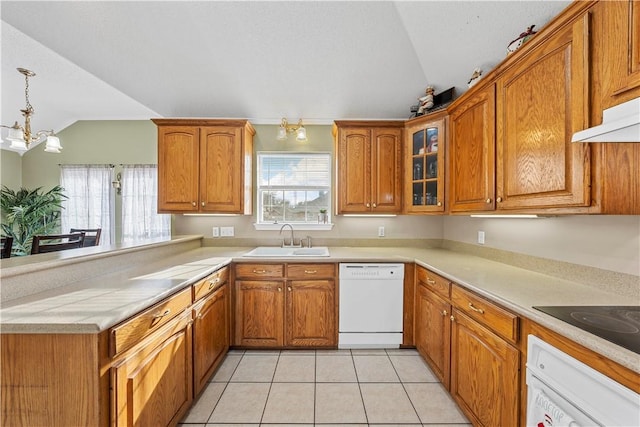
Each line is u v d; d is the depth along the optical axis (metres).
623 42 0.93
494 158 1.67
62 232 3.92
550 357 1.00
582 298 1.27
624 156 1.03
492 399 1.36
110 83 2.77
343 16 2.25
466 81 2.44
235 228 3.12
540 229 1.79
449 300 1.80
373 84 2.75
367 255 2.54
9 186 3.92
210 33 2.36
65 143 3.92
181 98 2.90
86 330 0.96
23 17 2.20
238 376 2.07
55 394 0.98
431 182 2.51
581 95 1.08
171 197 2.71
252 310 2.40
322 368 2.18
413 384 1.99
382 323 2.43
